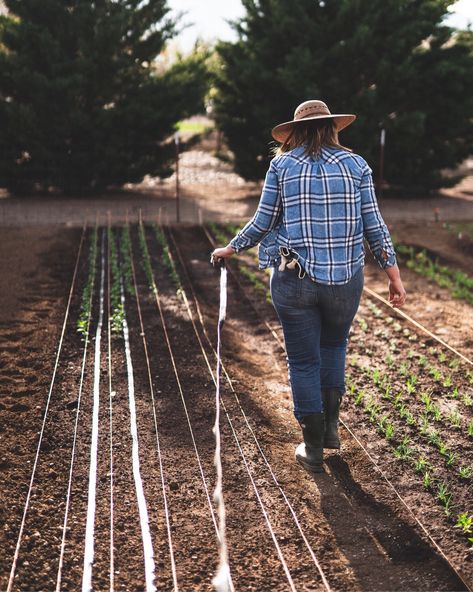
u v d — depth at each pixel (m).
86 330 6.40
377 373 5.45
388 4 15.22
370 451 4.29
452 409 4.93
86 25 15.45
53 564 3.11
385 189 18.25
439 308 7.77
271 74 15.38
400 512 3.60
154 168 16.86
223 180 20.44
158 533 3.37
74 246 10.82
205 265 9.95
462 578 3.05
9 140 15.81
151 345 6.12
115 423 4.54
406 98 16.22
